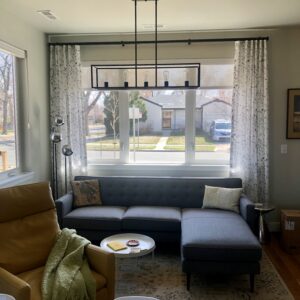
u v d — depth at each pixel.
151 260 3.86
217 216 3.91
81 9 3.73
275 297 3.06
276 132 4.73
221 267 3.12
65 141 4.94
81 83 4.89
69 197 4.32
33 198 2.88
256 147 4.66
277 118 4.71
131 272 3.56
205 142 4.95
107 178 4.70
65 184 4.94
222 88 4.81
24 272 2.59
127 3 3.53
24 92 4.29
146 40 4.83
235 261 3.10
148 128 5.04
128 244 3.29
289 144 4.73
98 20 4.17
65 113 4.90
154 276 3.47
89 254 2.64
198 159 4.98
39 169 4.64
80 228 4.01
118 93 5.02
